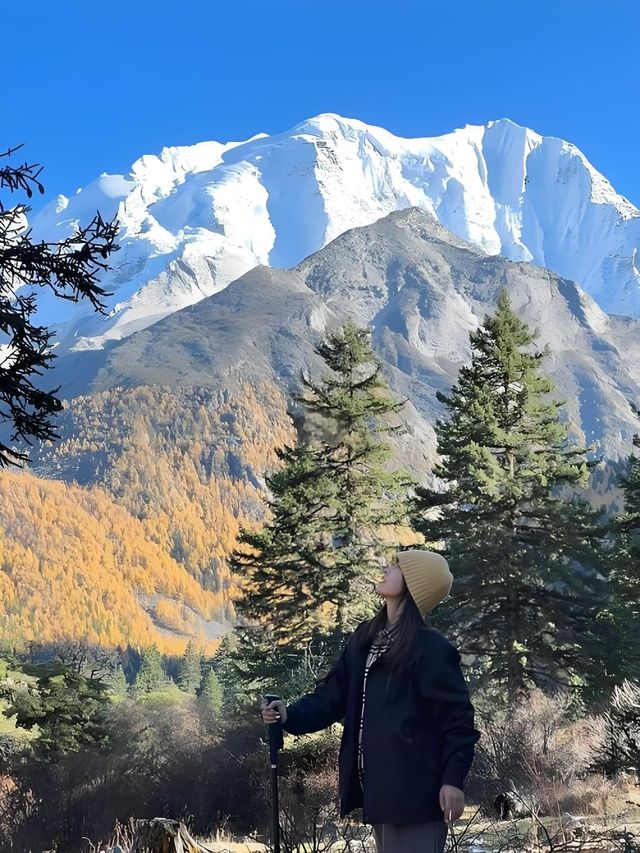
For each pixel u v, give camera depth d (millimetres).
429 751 3812
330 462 31828
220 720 21812
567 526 27953
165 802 14445
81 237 9625
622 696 10859
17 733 20594
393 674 3879
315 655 29031
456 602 27578
